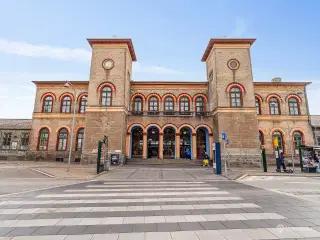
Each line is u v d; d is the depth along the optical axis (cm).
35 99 2856
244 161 2245
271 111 2828
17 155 2795
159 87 2839
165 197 807
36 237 427
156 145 2686
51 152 2694
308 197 828
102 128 2352
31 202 720
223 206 677
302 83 2847
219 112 2372
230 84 2441
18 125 2944
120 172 1673
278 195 859
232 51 2527
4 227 484
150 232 455
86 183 1166
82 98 2855
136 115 2609
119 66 2502
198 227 487
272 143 2705
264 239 419
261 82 2844
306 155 1848
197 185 1115
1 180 1233
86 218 550
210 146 2552
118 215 576
